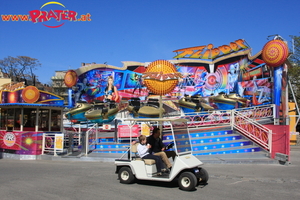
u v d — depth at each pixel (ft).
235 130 45.16
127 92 85.15
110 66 86.58
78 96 86.22
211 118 54.60
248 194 21.35
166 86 51.37
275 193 21.68
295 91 103.71
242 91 74.95
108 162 40.75
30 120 47.19
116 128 49.42
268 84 70.23
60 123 50.42
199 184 24.88
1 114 49.93
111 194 21.38
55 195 21.08
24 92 45.01
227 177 28.19
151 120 24.93
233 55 77.15
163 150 25.85
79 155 44.19
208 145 43.32
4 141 48.11
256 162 36.94
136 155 26.09
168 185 24.54
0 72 153.28
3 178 28.09
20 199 19.98
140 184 24.98
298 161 39.75
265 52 55.16
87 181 26.45
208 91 80.02
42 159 45.09
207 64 80.79
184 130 25.39
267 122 48.93
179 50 82.99
